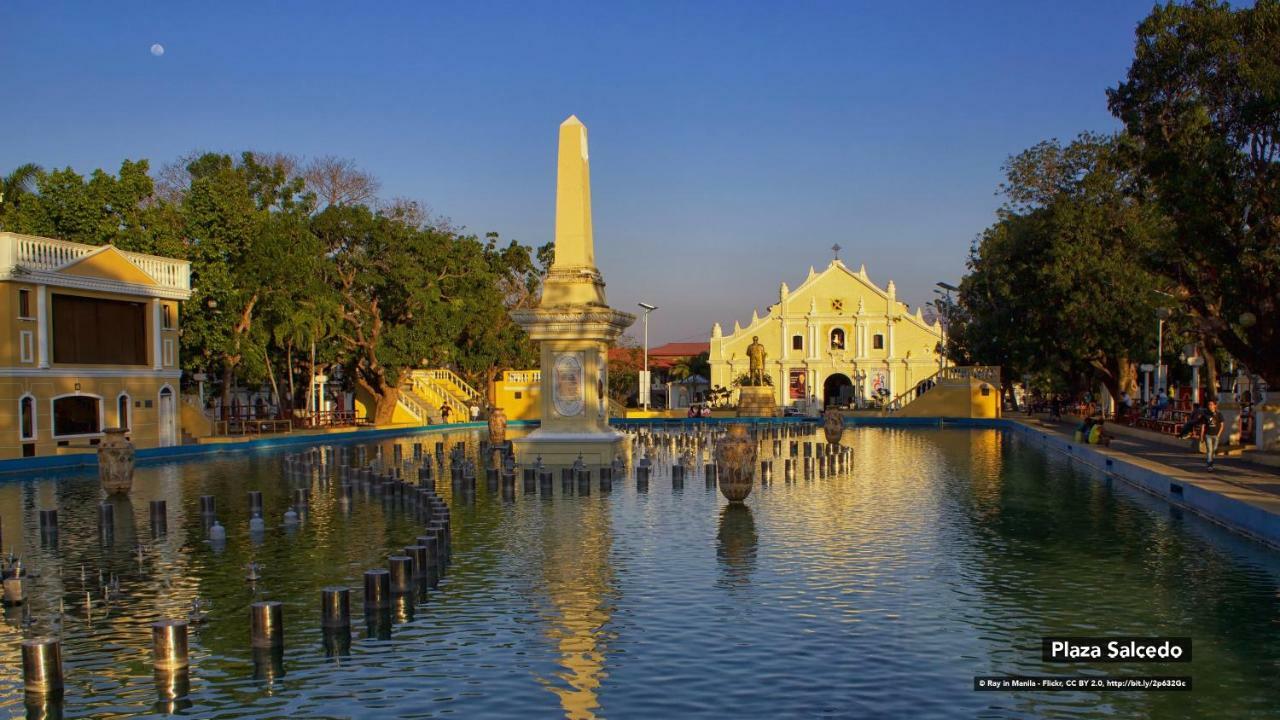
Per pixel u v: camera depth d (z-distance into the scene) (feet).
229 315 171.22
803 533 70.85
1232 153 104.53
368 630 45.57
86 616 49.52
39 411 132.05
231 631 46.14
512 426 244.22
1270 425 107.34
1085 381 243.19
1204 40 108.47
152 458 141.38
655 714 34.71
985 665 40.04
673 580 55.01
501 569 58.34
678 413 263.90
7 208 162.09
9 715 35.68
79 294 137.90
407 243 218.79
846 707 35.35
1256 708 35.53
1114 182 172.86
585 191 132.67
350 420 225.15
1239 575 56.29
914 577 55.67
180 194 235.81
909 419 248.93
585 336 128.26
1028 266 186.80
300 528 76.07
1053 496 92.58
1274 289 110.52
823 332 353.31
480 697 36.60
